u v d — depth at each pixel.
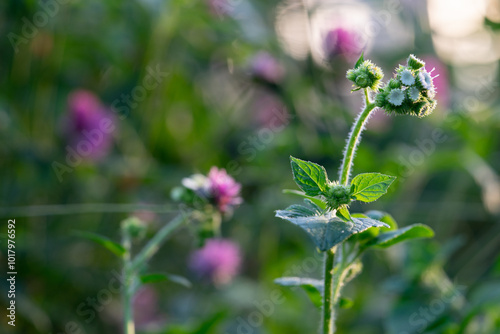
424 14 1.03
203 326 0.66
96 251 0.83
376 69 0.56
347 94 0.93
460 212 0.93
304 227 0.54
